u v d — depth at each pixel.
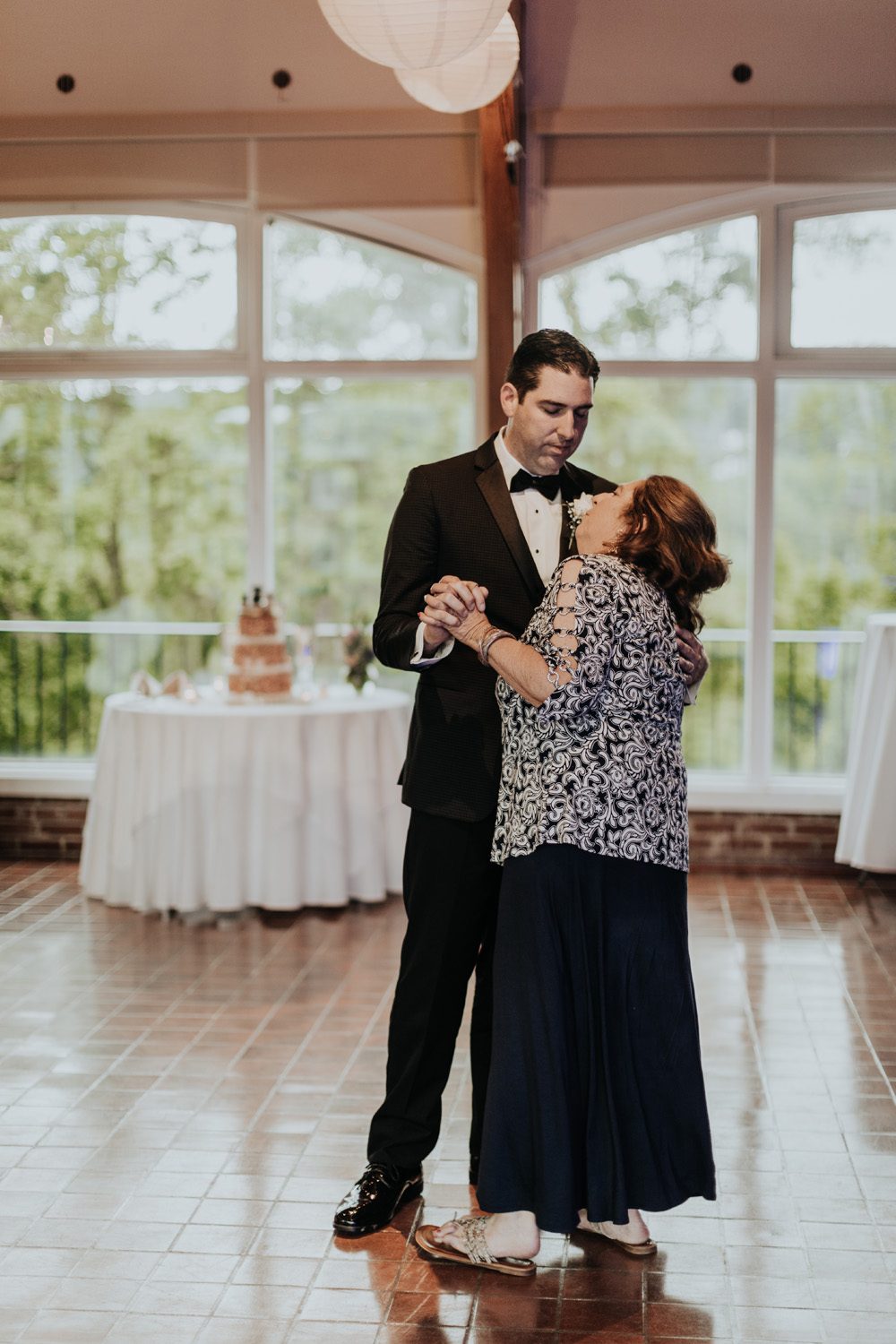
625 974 2.32
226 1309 2.40
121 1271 2.53
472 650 2.60
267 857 5.11
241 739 5.07
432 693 2.62
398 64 3.31
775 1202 2.82
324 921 5.11
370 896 5.26
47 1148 3.09
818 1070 3.59
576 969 2.32
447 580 2.35
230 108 6.01
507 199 5.74
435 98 4.30
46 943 4.84
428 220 6.02
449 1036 2.73
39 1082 3.50
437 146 5.98
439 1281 2.51
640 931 2.32
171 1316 2.38
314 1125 3.21
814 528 6.20
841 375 6.08
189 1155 3.05
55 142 6.12
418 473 2.67
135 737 5.20
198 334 6.32
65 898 5.52
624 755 2.29
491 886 2.62
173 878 5.11
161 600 6.46
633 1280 2.51
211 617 6.44
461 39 3.21
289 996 4.21
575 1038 2.34
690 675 2.41
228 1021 3.98
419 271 6.18
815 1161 3.02
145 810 5.15
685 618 2.40
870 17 5.75
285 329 6.27
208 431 6.36
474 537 2.59
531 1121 2.35
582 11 5.83
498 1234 2.50
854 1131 3.19
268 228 6.20
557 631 2.26
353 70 5.95
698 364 6.10
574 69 5.87
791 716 6.28
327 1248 2.63
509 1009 2.35
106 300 6.34
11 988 4.31
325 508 6.36
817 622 6.24
